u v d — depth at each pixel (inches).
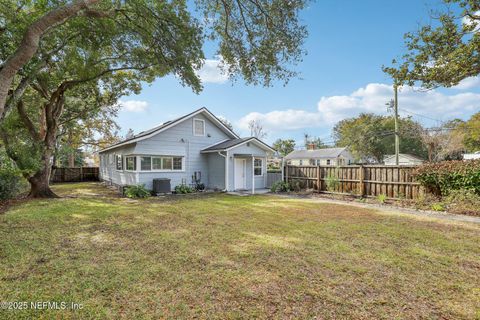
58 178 807.1
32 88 419.5
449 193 317.4
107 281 118.9
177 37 261.7
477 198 290.4
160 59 294.8
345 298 105.7
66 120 531.5
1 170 344.5
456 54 284.8
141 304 100.0
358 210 312.8
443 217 270.7
